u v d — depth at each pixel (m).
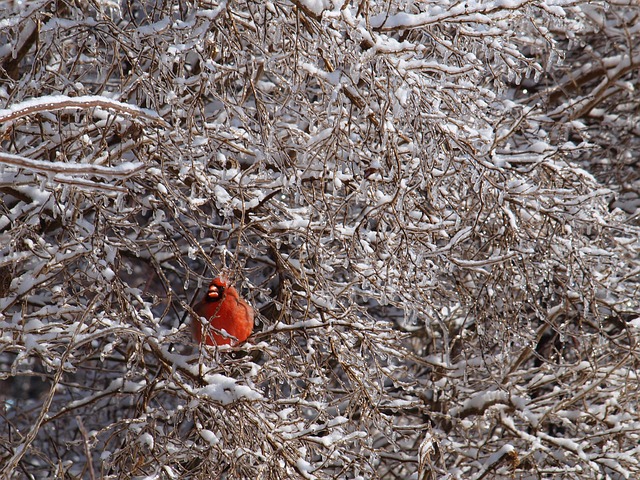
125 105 4.11
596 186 7.50
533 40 7.54
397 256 6.56
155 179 7.21
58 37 6.29
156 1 6.90
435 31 6.59
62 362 5.97
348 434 6.91
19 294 6.70
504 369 9.11
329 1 5.55
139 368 8.34
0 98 6.74
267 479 6.55
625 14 10.99
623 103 11.45
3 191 7.01
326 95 6.36
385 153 6.15
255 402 6.59
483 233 7.58
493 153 6.52
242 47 6.45
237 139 7.06
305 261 7.26
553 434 10.48
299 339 9.66
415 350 11.08
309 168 6.40
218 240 8.95
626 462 8.55
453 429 9.78
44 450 10.48
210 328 6.29
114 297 8.53
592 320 9.65
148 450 7.58
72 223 6.84
